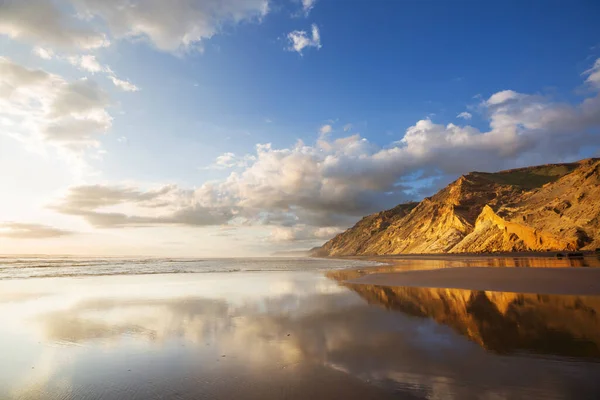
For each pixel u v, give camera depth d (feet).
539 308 38.01
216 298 52.29
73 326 33.24
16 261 238.89
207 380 18.93
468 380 18.28
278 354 23.50
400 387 17.53
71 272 123.95
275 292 59.16
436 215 442.09
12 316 38.60
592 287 51.55
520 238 247.29
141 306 45.19
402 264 162.71
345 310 40.65
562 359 21.16
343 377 19.04
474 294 50.67
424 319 34.40
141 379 19.26
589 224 197.98
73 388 18.21
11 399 16.97
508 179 420.77
